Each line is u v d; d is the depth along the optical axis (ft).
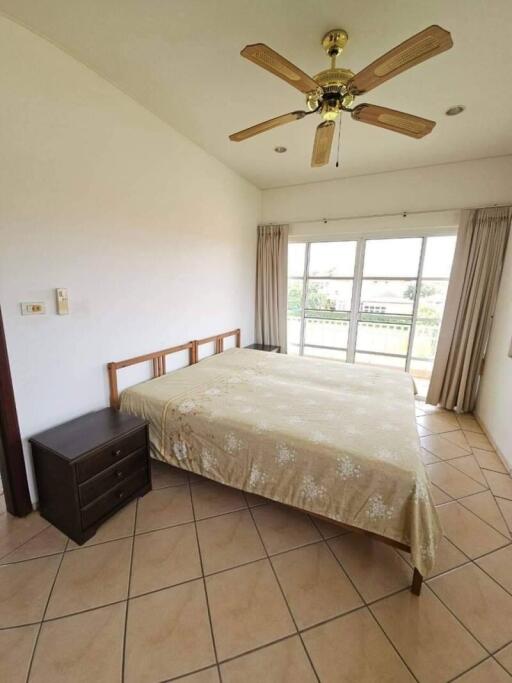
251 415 6.46
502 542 5.79
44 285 6.00
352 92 4.94
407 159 10.62
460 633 4.22
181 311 10.08
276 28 5.32
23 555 5.24
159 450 7.06
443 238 11.88
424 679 3.70
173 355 9.95
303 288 14.88
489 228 10.39
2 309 5.38
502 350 9.42
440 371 11.66
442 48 3.78
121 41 5.61
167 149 8.68
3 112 5.10
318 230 13.41
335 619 4.36
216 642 4.04
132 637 4.06
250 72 6.43
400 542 4.78
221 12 5.00
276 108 7.76
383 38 5.50
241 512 6.36
